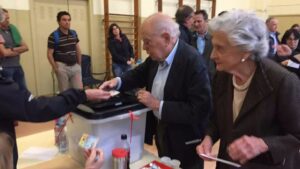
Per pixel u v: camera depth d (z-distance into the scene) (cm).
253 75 100
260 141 91
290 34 356
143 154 136
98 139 111
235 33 89
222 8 765
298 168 104
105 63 557
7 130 98
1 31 320
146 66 162
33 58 465
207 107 134
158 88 145
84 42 534
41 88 484
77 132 123
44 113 100
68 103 108
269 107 96
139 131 128
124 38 494
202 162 154
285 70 97
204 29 313
